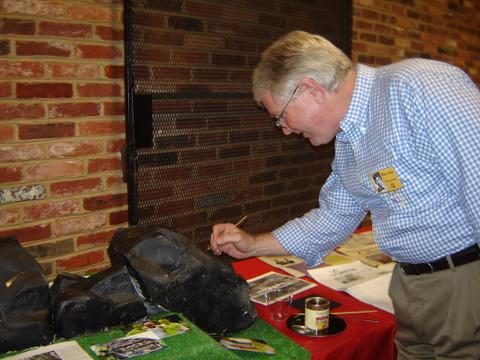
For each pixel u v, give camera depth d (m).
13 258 1.01
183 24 1.89
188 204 2.02
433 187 1.06
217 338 1.14
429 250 1.13
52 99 1.61
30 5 1.53
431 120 0.98
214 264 1.13
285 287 1.50
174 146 1.93
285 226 1.48
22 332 0.92
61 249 1.70
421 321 1.21
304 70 1.12
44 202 1.64
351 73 1.15
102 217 1.78
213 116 2.05
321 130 1.20
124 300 1.02
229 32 2.05
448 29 3.24
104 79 1.71
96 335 0.97
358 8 2.56
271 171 2.33
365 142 1.14
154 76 1.83
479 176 0.92
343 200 1.40
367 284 1.52
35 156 1.60
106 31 1.70
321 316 1.20
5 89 1.52
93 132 1.71
